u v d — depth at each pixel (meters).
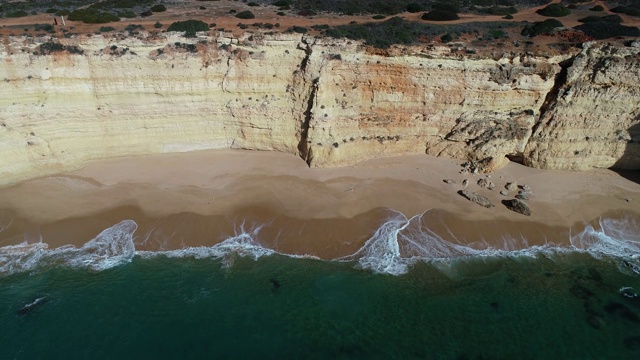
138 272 24.66
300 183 30.66
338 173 31.78
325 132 31.62
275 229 27.27
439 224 27.91
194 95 31.62
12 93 28.67
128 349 20.67
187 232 26.92
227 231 27.14
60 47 29.56
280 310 22.81
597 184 31.58
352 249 26.39
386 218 28.17
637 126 31.27
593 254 26.81
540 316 22.83
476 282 24.73
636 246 27.44
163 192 29.34
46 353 20.39
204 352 20.59
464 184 31.11
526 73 31.06
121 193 29.06
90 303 22.83
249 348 20.89
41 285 23.70
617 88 30.47
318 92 30.94
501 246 26.98
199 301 23.16
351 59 31.23
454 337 21.64
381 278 24.73
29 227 26.47
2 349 20.47
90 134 31.08
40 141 29.52
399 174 31.94
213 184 30.34
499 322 22.44
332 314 22.67
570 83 31.14
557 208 29.41
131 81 30.55
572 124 31.56
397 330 21.94
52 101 29.66
